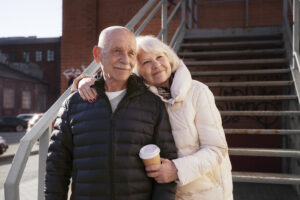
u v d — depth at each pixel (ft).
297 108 11.34
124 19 20.06
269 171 16.88
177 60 5.50
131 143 4.49
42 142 5.59
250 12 22.35
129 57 4.72
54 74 109.29
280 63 14.75
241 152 9.29
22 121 74.74
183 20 16.92
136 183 4.42
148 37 5.36
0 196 13.89
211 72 13.28
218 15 22.67
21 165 4.69
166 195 4.47
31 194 13.88
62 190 4.87
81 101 4.94
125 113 4.59
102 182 4.36
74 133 4.79
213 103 5.07
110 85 4.86
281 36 16.19
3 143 31.86
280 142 16.72
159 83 5.40
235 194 13.38
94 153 4.49
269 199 12.53
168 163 4.52
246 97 11.23
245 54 14.92
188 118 4.89
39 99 107.86
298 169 11.49
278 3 22.03
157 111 4.82
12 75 100.22
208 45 15.71
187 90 4.99
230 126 17.53
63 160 4.92
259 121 17.16
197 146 4.96
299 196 12.60
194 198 4.93
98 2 20.43
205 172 4.63
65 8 20.63
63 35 20.49
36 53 111.24
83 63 20.06
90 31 20.13
